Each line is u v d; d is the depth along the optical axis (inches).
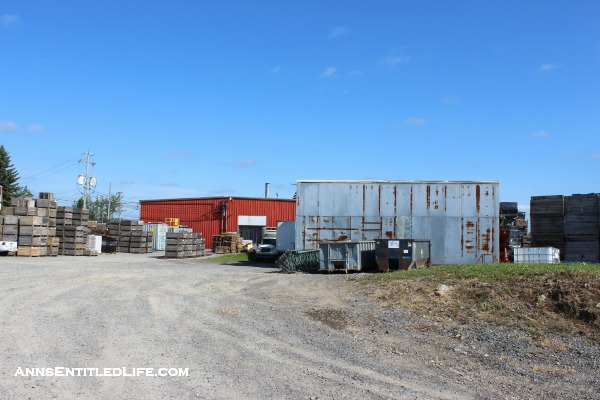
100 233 1700.3
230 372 311.9
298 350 374.3
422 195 1098.7
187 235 1480.1
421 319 473.7
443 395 285.4
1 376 284.4
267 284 757.3
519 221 1278.3
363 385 296.4
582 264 645.3
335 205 1119.6
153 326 434.0
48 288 636.1
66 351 342.0
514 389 303.7
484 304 489.1
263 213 2117.4
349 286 682.2
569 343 389.7
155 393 268.2
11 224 1186.0
